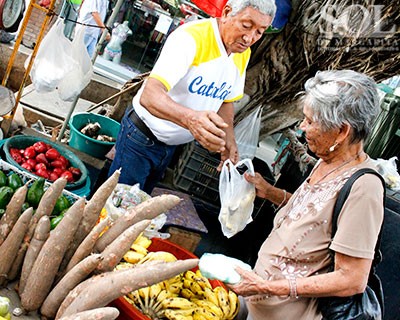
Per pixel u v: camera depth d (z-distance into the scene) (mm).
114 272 1393
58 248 1453
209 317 1920
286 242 1810
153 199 1593
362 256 1571
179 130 2502
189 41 2105
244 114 3936
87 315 1185
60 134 4184
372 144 4250
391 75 3547
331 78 1633
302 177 3516
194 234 2967
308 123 1713
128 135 2594
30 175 2398
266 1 2057
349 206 1600
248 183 2338
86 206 1566
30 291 1479
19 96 3480
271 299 1883
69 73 3297
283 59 3559
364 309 1688
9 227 1542
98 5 5676
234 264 1803
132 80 4594
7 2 3232
